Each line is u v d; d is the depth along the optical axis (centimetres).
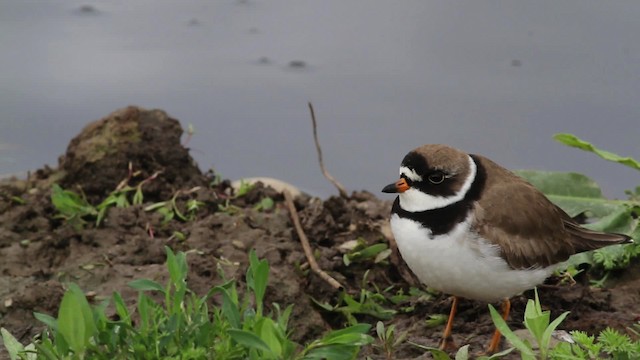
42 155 1559
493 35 1836
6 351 1066
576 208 1316
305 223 1283
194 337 923
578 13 1891
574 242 1121
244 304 957
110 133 1352
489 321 1143
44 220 1258
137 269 1174
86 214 1266
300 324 1130
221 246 1220
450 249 1037
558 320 941
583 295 1173
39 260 1198
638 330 1101
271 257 1203
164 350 920
